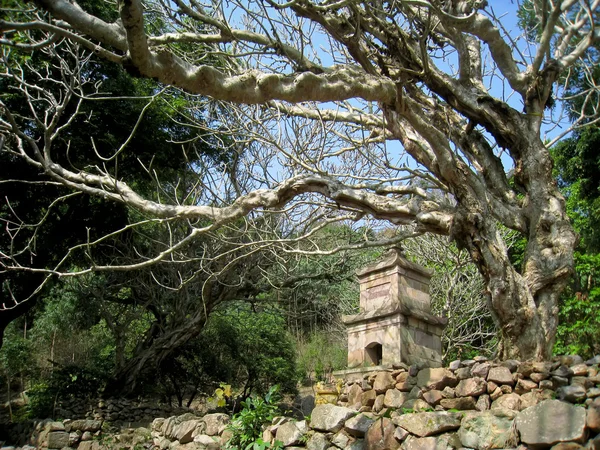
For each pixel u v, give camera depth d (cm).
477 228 846
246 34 954
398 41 930
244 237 1563
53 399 1738
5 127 1051
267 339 2384
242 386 2420
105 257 1859
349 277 1773
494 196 927
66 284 2053
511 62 965
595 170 1775
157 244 1767
